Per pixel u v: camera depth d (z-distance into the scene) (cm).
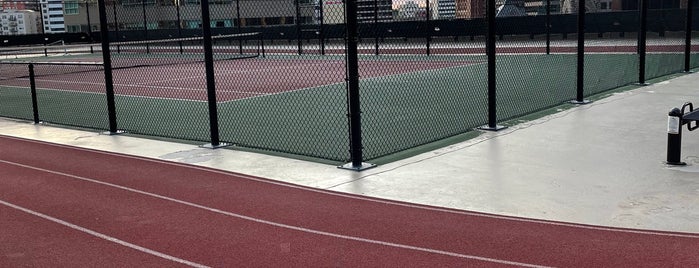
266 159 1017
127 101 1870
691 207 706
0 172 1002
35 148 1195
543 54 2970
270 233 672
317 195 807
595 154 970
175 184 888
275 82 2244
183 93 2020
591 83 1861
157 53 4456
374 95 1752
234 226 699
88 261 613
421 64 2734
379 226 682
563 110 1377
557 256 582
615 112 1332
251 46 4444
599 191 780
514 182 831
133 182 909
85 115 1628
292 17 4597
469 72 2312
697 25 3684
